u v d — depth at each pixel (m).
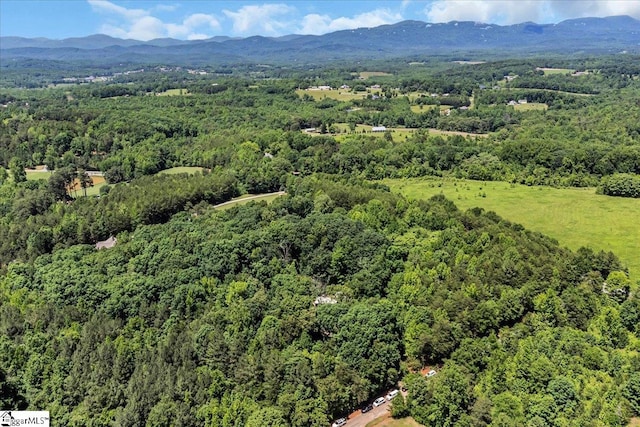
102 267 110.25
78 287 102.06
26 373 84.44
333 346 88.69
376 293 103.81
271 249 113.44
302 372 79.44
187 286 100.56
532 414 76.81
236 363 83.75
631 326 96.88
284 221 122.38
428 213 131.38
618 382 81.75
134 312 97.69
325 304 95.75
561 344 89.06
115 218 133.75
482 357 87.88
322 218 124.19
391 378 86.31
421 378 82.69
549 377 81.75
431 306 96.50
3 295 105.31
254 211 131.62
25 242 129.00
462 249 113.56
